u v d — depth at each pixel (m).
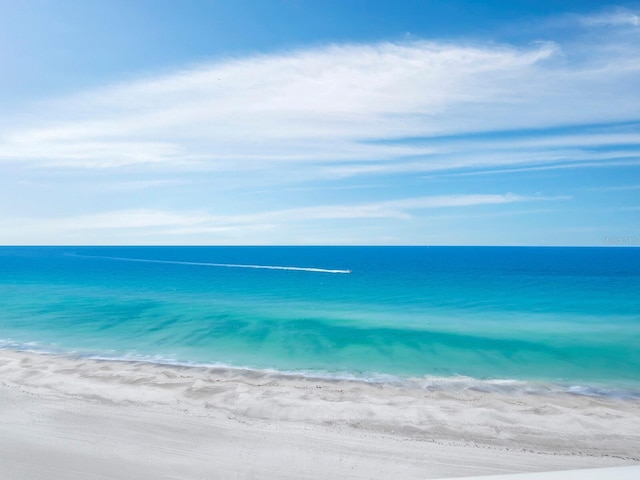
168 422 9.77
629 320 23.94
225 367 14.97
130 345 18.12
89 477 7.35
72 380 12.96
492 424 9.92
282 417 10.20
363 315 25.33
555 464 8.06
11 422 9.59
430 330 21.08
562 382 13.65
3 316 24.47
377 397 11.85
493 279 52.31
